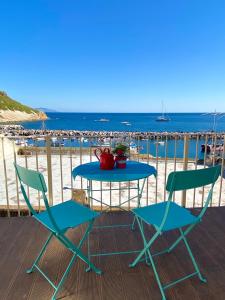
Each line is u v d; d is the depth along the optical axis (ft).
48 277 5.77
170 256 6.64
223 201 16.06
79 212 5.92
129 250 6.98
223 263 6.31
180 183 4.41
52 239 7.55
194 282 5.58
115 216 9.33
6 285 5.50
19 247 7.13
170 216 5.59
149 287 5.43
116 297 5.12
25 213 14.38
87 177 6.31
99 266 6.23
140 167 7.50
